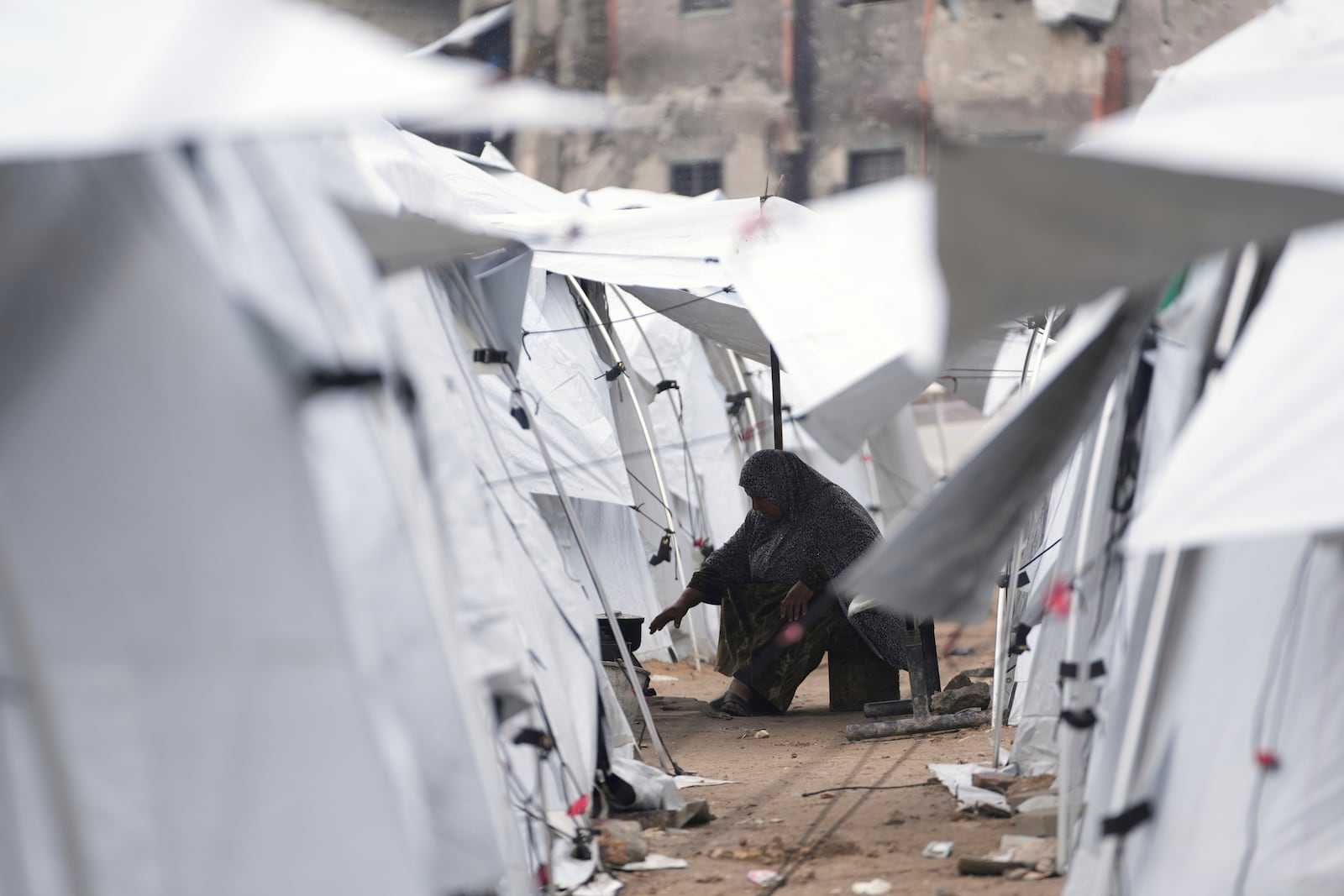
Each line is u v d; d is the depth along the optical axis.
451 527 12.36
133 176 9.12
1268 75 11.49
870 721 26.92
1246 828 11.18
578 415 30.03
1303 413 9.12
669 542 35.47
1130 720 11.81
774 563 28.67
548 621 16.94
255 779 9.04
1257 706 11.39
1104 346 12.03
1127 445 13.40
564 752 15.77
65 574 9.09
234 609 9.07
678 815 18.19
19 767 9.12
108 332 9.12
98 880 8.97
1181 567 11.84
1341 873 10.88
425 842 9.73
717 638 40.25
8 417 9.08
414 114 7.29
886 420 16.36
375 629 10.14
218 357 9.16
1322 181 7.87
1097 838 11.78
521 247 15.56
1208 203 8.34
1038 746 19.52
